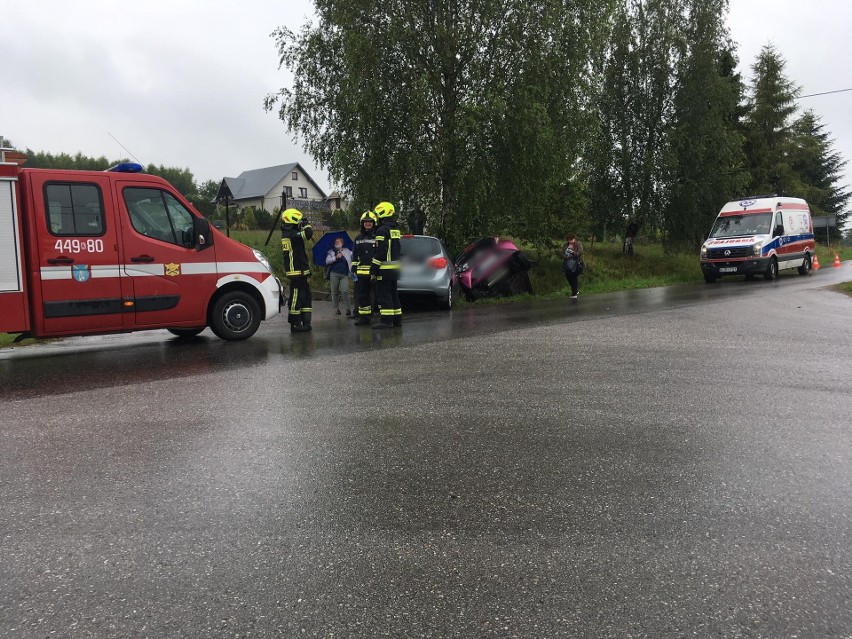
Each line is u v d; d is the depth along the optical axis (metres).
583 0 19.08
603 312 13.57
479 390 6.32
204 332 11.41
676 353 8.37
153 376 7.14
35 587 2.82
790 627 2.52
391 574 2.92
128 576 2.90
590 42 19.08
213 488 3.89
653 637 2.46
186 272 9.26
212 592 2.78
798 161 54.44
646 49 30.58
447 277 14.66
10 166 8.02
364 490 3.86
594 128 20.17
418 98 17.08
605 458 4.41
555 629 2.51
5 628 2.52
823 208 61.47
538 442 4.75
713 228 24.58
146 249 8.93
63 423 5.28
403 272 14.40
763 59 52.12
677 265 30.19
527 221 20.95
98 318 8.59
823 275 25.16
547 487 3.91
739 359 7.94
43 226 8.20
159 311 9.05
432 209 18.52
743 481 4.00
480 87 18.09
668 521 3.44
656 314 12.92
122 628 2.52
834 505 3.65
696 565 2.99
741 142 31.52
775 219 23.69
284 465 4.27
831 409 5.65
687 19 30.64
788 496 3.77
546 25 18.03
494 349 8.69
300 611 2.63
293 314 10.91
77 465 4.29
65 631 2.50
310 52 19.19
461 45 18.22
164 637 2.47
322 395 6.14
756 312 13.05
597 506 3.63
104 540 3.24
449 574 2.91
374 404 5.79
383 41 17.78
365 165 18.33
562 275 23.78
